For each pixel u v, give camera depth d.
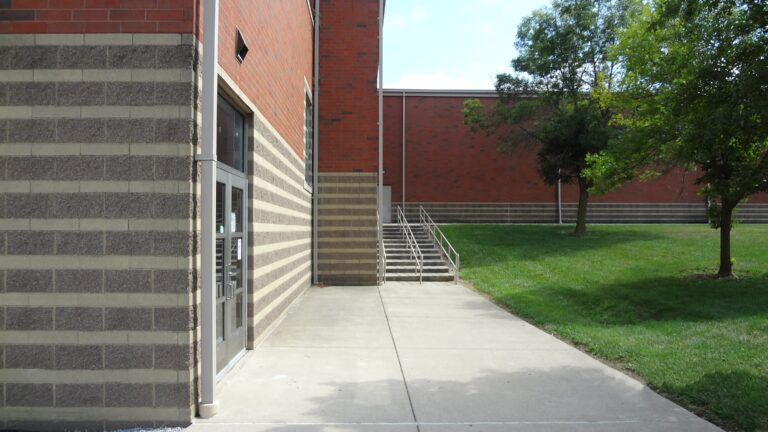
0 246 4.79
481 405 5.44
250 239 7.54
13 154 4.80
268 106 8.45
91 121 4.83
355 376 6.42
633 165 14.00
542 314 10.52
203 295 4.96
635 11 21.08
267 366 6.81
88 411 4.78
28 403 4.76
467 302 12.35
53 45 4.82
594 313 10.96
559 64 22.91
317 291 14.06
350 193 15.30
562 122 22.38
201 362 5.05
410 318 10.28
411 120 29.17
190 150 4.85
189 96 4.86
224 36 5.82
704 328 8.79
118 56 4.84
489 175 29.30
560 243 21.50
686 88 6.64
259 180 7.82
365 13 15.40
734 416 5.04
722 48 6.47
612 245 20.55
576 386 6.09
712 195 13.03
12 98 4.81
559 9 23.09
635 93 13.41
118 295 4.80
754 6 6.28
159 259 4.81
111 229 4.80
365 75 15.35
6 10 4.82
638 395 5.78
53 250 4.79
